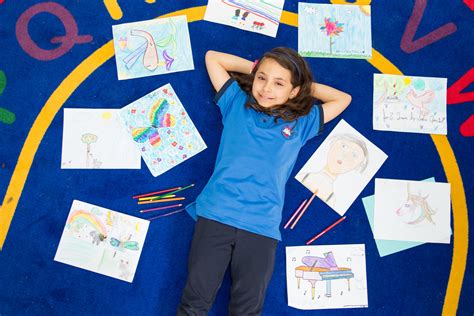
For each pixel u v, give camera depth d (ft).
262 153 4.64
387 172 5.17
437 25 5.39
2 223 4.84
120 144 4.99
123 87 5.06
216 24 5.20
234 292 4.52
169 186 4.99
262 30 5.22
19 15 5.08
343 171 5.13
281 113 4.68
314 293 4.97
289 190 5.08
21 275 4.80
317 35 5.26
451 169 5.23
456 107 5.31
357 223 5.09
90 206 4.91
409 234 5.13
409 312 5.04
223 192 4.56
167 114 5.07
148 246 4.91
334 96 4.96
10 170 4.90
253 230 4.50
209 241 4.49
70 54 5.07
